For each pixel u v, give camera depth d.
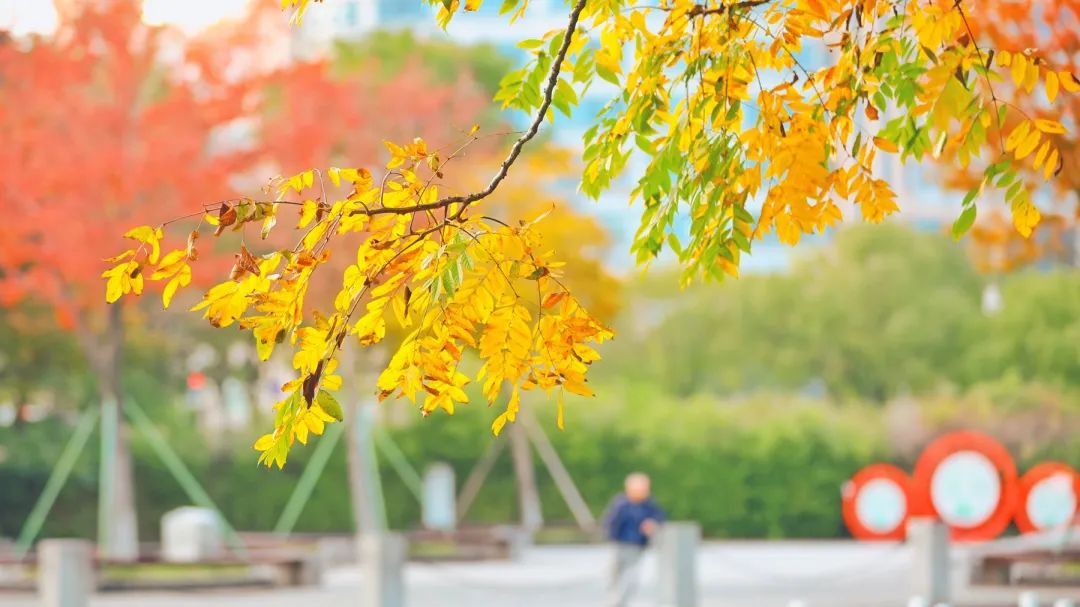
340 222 5.41
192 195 30.03
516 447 40.31
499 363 5.40
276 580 26.84
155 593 25.83
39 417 41.34
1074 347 44.53
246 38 30.97
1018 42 15.84
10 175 28.95
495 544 34.50
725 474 40.81
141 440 39.81
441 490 38.41
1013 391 41.53
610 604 20.02
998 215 26.23
